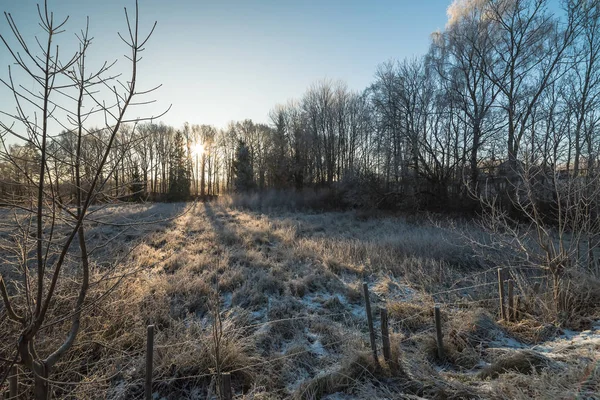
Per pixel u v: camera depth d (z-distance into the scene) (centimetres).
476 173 1738
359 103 3466
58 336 370
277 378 366
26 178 206
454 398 292
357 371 351
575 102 1067
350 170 2442
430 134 2027
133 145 276
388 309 526
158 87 221
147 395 263
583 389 273
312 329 473
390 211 1942
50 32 191
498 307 499
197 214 1706
